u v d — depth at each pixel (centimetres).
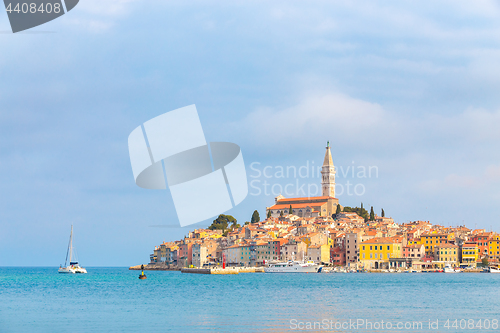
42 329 9400
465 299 14525
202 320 10312
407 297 15138
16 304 13362
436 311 11775
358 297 15062
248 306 12638
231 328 9444
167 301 13900
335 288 18862
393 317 10825
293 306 12650
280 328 9469
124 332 9081
